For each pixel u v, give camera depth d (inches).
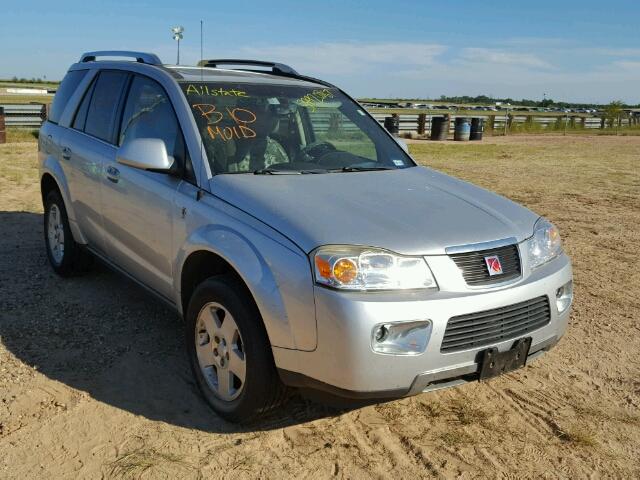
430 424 137.0
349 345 109.4
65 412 135.0
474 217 133.0
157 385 148.0
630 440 134.2
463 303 115.9
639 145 941.2
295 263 114.9
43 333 172.7
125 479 114.2
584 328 193.6
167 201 147.6
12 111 761.6
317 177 147.1
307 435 130.6
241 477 116.3
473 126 1026.1
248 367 122.9
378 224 122.3
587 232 322.3
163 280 154.5
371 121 187.6
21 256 241.1
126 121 176.1
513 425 138.0
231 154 148.3
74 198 196.1
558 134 1274.6
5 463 117.3
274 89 174.4
